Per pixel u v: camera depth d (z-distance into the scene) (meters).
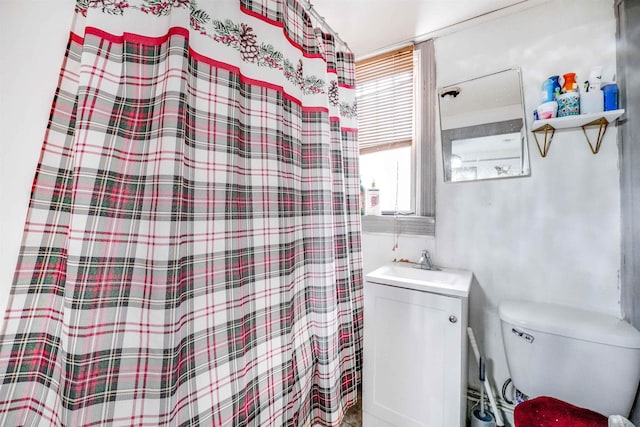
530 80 1.29
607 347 0.94
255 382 0.88
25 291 0.59
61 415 0.55
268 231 0.94
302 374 1.08
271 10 0.96
